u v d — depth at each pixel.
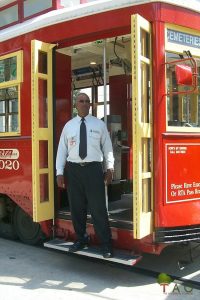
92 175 4.59
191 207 4.60
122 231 4.61
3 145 5.80
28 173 5.41
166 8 4.45
